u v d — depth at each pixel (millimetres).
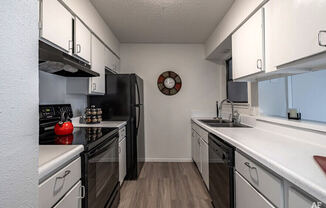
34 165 573
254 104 2412
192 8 2441
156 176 3006
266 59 1556
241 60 1996
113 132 1994
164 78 3781
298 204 784
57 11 1535
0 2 460
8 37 482
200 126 2818
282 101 1944
